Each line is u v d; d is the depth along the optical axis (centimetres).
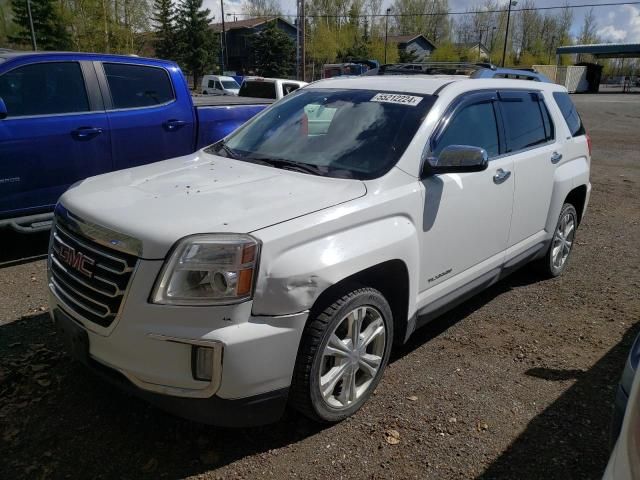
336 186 308
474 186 374
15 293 461
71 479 258
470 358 381
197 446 284
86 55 572
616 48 5925
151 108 614
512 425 310
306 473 268
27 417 300
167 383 250
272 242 255
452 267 371
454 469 275
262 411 264
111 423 298
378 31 6900
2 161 504
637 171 1185
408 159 330
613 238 693
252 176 326
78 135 552
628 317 456
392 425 305
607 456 287
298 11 3259
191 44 5394
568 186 498
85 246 270
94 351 269
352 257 279
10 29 4103
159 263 246
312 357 273
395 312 338
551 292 506
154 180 322
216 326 245
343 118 371
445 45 7050
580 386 351
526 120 458
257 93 1506
